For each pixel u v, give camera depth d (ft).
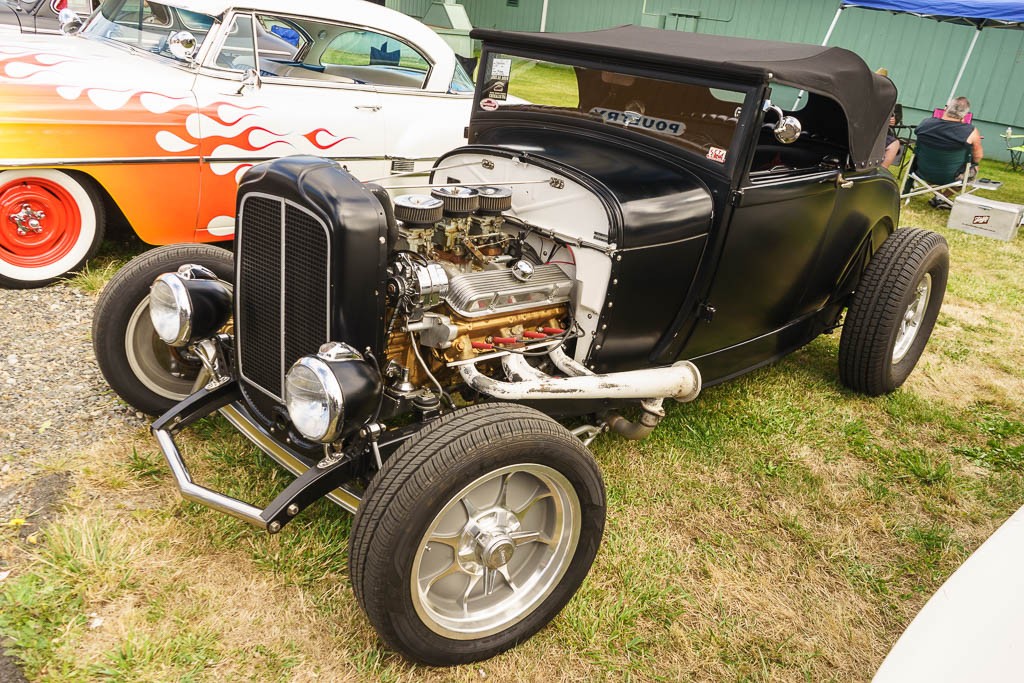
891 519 10.52
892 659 5.58
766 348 12.35
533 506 7.80
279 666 7.04
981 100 45.62
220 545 8.29
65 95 12.98
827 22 50.11
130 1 16.24
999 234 26.48
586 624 8.00
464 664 7.39
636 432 9.78
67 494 8.71
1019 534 6.42
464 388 9.23
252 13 14.94
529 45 11.09
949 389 14.64
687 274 9.75
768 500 10.62
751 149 9.35
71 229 13.97
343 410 6.65
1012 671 4.97
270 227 7.72
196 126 14.25
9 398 10.35
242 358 8.55
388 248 7.63
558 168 9.11
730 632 8.26
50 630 7.04
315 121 15.78
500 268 8.91
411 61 17.62
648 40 11.20
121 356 9.46
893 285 12.67
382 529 6.45
